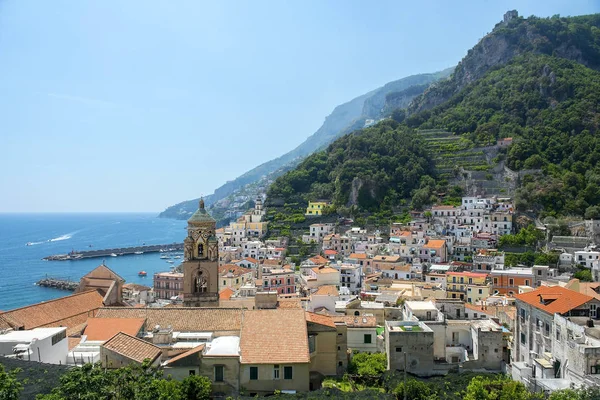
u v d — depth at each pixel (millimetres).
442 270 172000
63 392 41719
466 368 80938
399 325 82562
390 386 66375
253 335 64250
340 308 106250
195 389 52188
